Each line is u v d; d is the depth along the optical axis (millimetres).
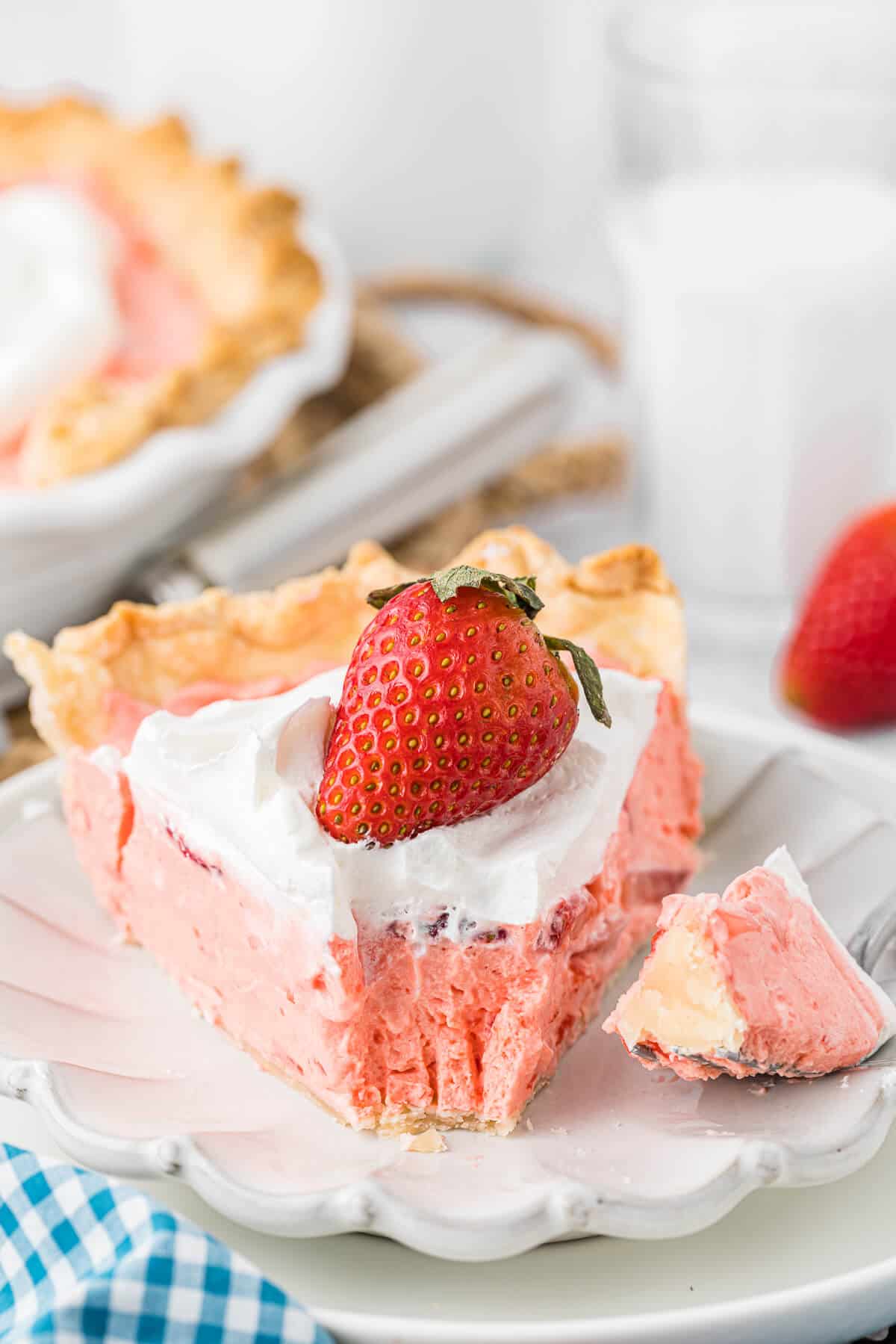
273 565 651
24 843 546
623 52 708
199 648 544
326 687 511
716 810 560
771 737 577
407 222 802
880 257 667
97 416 649
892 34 687
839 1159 465
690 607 703
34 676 533
